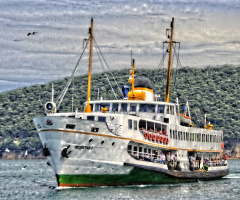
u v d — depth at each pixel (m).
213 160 96.81
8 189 87.69
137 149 72.06
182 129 82.75
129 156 69.88
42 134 65.38
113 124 68.25
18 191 83.31
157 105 78.06
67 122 63.38
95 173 67.94
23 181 109.19
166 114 77.81
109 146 67.25
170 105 78.75
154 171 73.88
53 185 95.44
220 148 99.75
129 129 69.44
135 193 69.12
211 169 93.12
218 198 71.56
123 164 69.12
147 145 73.00
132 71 80.75
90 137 65.25
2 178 121.50
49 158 67.31
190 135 85.94
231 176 112.62
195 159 88.38
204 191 77.19
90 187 69.81
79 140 64.69
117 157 68.44
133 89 80.19
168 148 77.50
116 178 70.75
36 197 71.75
